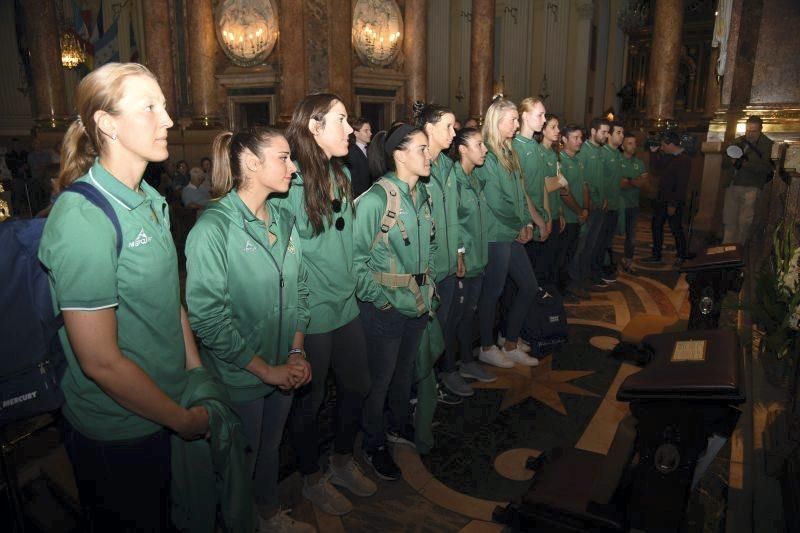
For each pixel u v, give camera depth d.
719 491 2.54
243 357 2.13
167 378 1.73
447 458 3.16
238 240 2.09
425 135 2.71
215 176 2.13
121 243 1.52
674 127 11.40
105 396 1.63
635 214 7.26
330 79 13.11
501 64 18.84
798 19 7.05
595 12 17.98
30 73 17.81
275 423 2.40
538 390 3.97
